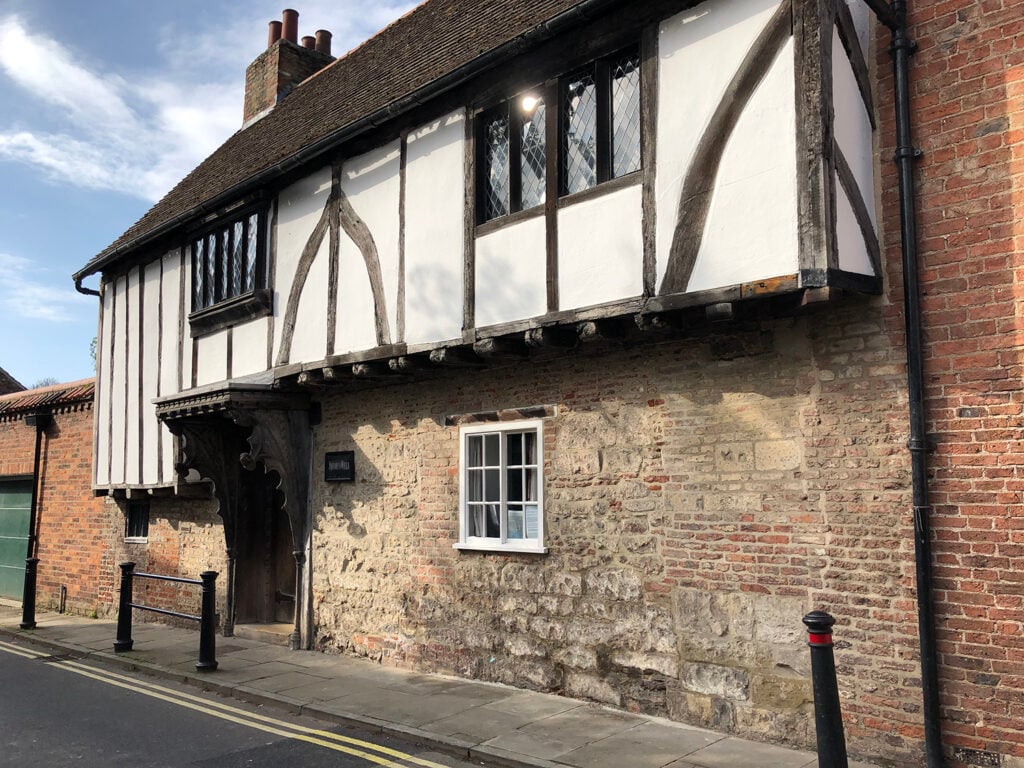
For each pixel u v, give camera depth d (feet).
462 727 19.43
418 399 27.04
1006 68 15.84
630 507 20.90
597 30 20.56
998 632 15.08
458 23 29.84
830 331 17.67
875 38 17.70
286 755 18.25
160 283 37.63
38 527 47.01
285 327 29.71
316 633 30.09
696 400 19.80
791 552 17.90
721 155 17.78
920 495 15.94
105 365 41.16
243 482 34.45
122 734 20.10
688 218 18.21
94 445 41.29
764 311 17.87
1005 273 15.52
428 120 25.03
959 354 15.90
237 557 33.96
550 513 22.70
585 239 20.31
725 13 18.04
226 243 33.53
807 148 16.26
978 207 15.93
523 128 22.74
